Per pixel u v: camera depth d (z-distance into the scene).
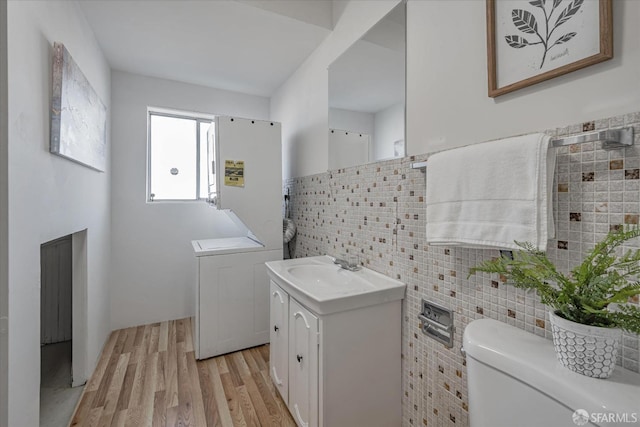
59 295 2.34
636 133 0.68
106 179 2.36
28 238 1.07
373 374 1.31
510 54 0.92
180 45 2.17
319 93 2.16
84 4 1.68
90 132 1.78
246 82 2.84
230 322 2.21
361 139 1.68
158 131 2.86
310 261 1.89
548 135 0.81
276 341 1.71
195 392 1.75
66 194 1.45
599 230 0.74
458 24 1.10
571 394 0.59
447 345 1.15
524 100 0.90
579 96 0.78
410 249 1.34
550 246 0.84
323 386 1.19
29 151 1.08
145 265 2.70
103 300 2.26
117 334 2.50
